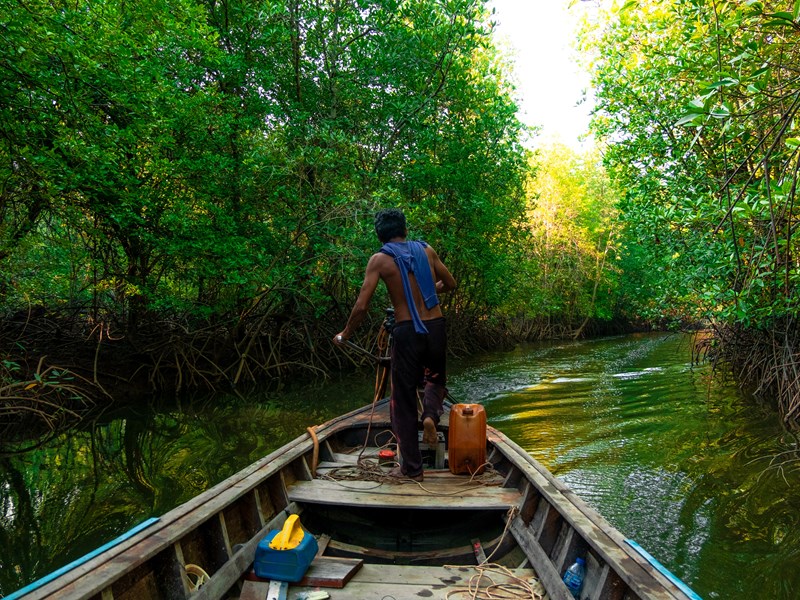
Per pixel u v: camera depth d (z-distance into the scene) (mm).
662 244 7629
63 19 6223
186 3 7949
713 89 2961
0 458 5801
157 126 7336
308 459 3668
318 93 10875
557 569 2264
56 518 4176
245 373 10344
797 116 4164
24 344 8344
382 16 10219
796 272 5492
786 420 6465
